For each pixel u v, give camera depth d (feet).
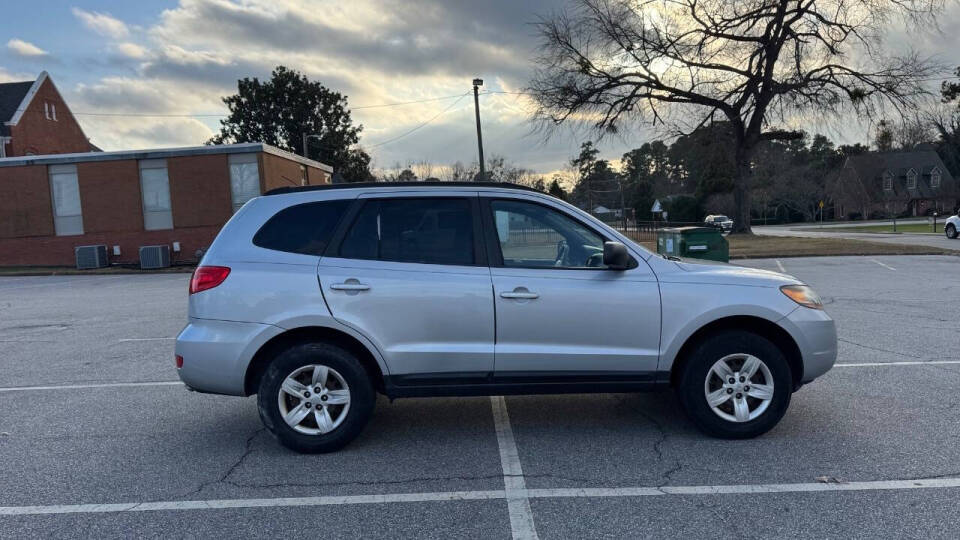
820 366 14.94
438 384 14.39
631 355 14.51
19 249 80.38
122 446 15.30
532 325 14.34
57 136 130.00
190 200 79.46
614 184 306.96
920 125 92.84
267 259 14.44
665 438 15.17
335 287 14.16
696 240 40.06
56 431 16.48
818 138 311.27
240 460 14.30
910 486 12.23
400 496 12.30
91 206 79.71
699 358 14.64
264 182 79.51
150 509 11.91
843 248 75.97
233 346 14.11
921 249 72.49
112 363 24.66
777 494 12.05
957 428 15.28
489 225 14.79
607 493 12.27
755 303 14.56
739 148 105.50
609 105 99.86
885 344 24.72
